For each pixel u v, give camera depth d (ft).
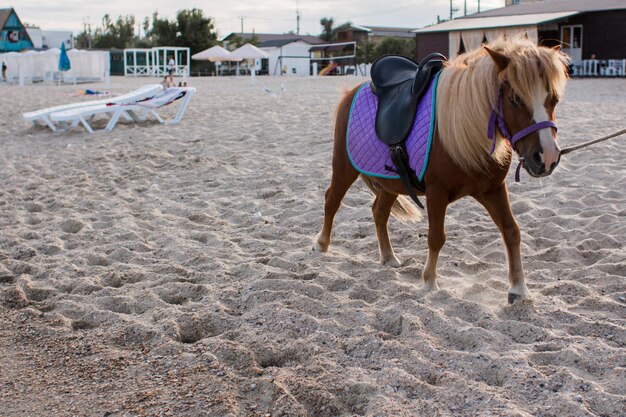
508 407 10.55
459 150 13.67
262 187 28.09
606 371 11.71
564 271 17.04
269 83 109.40
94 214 24.70
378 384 11.59
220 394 11.48
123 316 15.03
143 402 11.44
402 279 17.02
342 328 13.97
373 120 16.12
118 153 36.73
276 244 20.48
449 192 14.58
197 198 26.58
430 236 15.20
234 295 16.14
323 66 209.15
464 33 121.39
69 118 44.37
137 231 22.24
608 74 106.22
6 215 24.90
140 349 13.52
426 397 11.17
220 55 144.56
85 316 15.28
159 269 18.26
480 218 22.27
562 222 21.25
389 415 10.48
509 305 14.75
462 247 19.34
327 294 15.89
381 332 13.70
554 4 127.34
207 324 14.65
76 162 34.76
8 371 12.82
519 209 23.15
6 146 41.60
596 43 111.45
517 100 12.64
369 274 17.21
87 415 11.16
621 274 16.62
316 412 11.06
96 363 12.97
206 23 225.35
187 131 44.37
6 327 14.84
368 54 202.49
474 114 13.35
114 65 202.80
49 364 13.07
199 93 80.07
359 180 27.73
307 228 22.06
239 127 44.93
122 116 52.95
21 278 17.72
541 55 12.38
